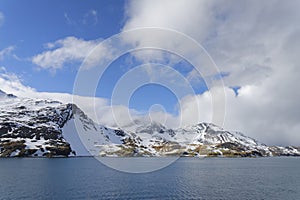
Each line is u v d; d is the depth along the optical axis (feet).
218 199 251.80
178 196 261.03
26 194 258.78
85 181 356.79
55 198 242.58
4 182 339.98
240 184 353.72
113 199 242.37
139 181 361.92
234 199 253.85
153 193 272.92
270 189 315.58
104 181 357.61
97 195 257.96
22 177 397.80
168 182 356.38
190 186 324.19
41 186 307.37
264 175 496.64
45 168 563.07
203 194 273.33
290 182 386.52
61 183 334.44
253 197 264.72
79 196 252.42
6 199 237.66
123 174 452.76
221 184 349.00
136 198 249.14
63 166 625.00
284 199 257.96
